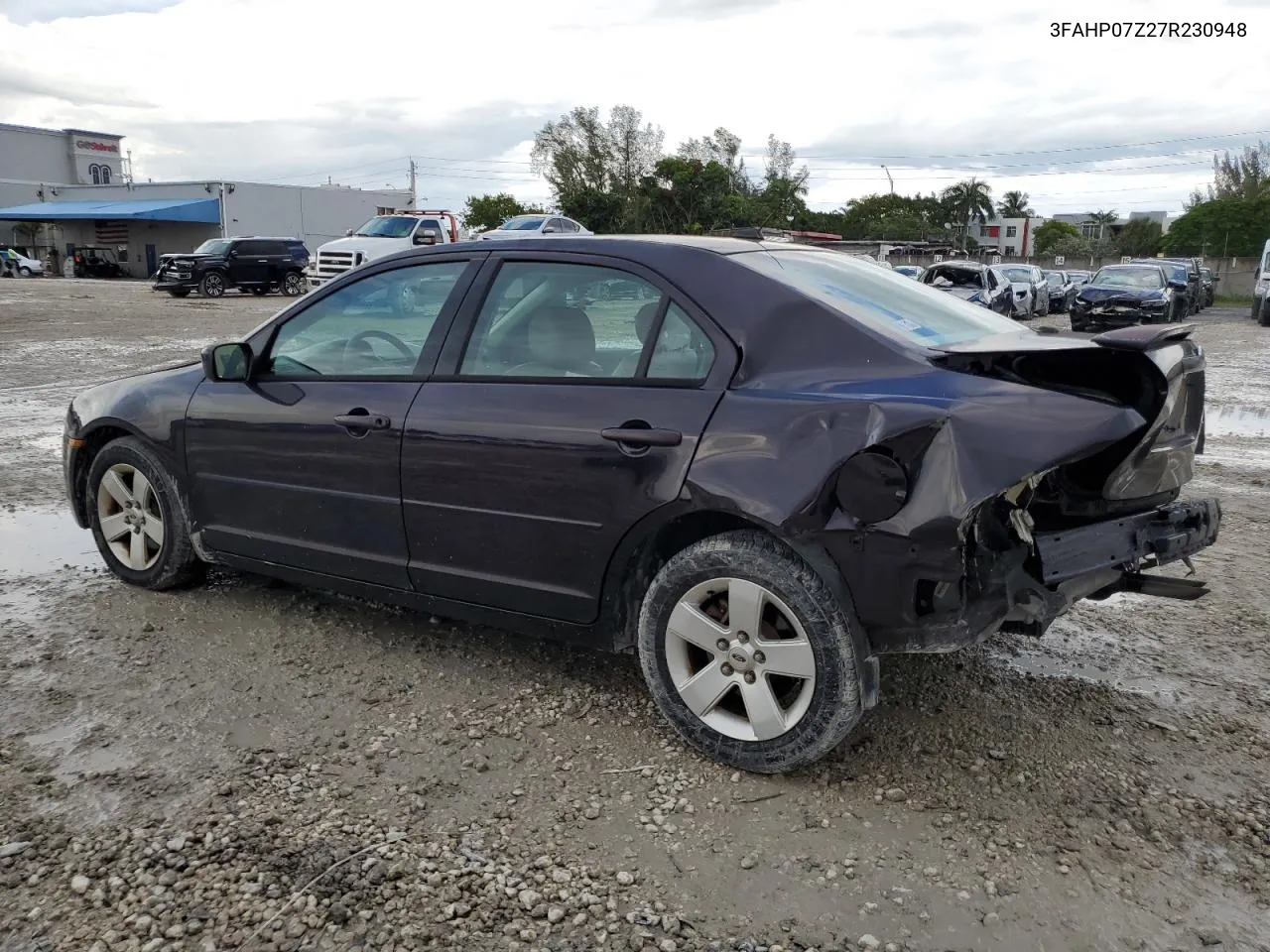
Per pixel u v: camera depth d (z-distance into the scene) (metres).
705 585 3.26
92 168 78.38
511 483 3.55
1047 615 3.12
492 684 3.92
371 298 4.09
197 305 27.31
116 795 3.08
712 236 3.96
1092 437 2.71
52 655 4.08
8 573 5.09
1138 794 3.18
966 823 3.01
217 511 4.45
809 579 3.05
